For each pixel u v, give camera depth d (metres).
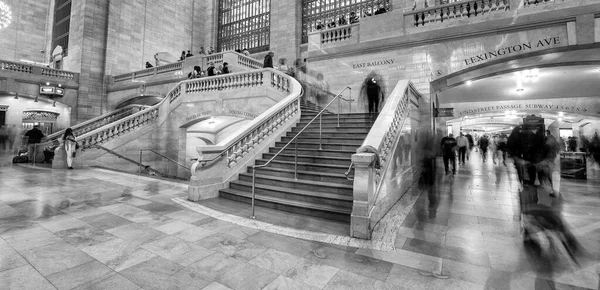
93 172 10.34
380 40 11.88
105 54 22.98
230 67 16.17
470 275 3.04
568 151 10.74
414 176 9.07
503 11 9.73
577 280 2.91
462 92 14.30
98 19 22.91
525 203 4.34
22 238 3.82
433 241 4.05
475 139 22.59
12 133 17.02
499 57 9.77
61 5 25.81
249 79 11.92
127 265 3.14
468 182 9.22
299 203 5.56
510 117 18.11
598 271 3.09
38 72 19.73
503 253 3.61
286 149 8.16
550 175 4.25
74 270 2.99
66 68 23.69
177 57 27.31
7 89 18.30
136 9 24.66
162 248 3.64
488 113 16.33
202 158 6.54
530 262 3.36
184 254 3.48
